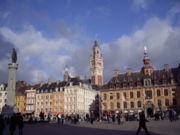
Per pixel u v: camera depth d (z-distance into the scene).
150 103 83.06
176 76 82.44
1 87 120.06
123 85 91.00
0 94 118.75
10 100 56.12
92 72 168.62
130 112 85.94
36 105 111.00
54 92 107.56
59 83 112.38
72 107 101.38
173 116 49.78
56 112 104.62
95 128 33.84
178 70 84.94
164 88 82.00
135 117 65.44
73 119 56.72
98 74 168.88
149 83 85.44
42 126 40.53
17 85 125.50
